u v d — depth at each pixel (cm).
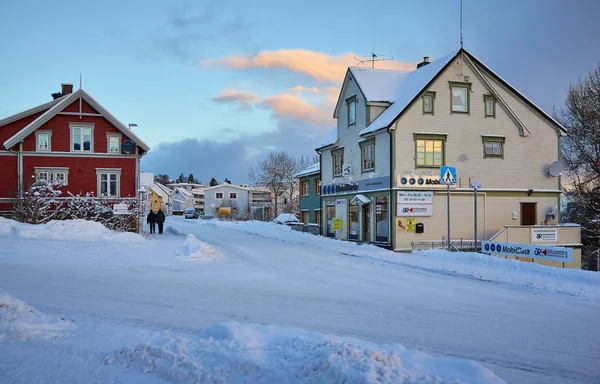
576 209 4184
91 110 3494
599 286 1482
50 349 685
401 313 1076
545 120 3148
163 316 981
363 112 3238
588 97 4062
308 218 4694
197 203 13300
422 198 2844
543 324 993
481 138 2995
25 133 3328
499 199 3009
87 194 3312
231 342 635
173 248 2397
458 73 2970
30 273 1476
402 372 489
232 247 2703
